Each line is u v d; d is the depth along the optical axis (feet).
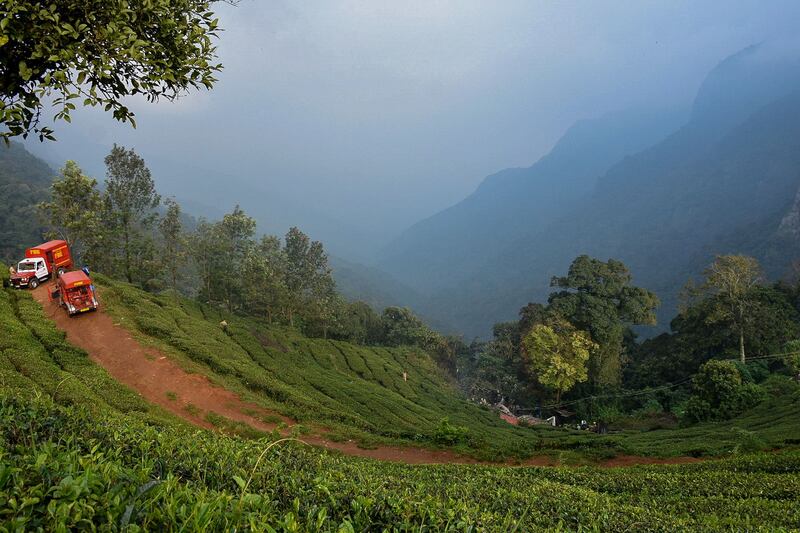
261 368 113.19
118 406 63.26
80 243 153.79
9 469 11.78
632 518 30.45
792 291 214.07
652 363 216.74
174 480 14.33
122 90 20.22
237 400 82.02
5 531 9.87
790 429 94.02
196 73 21.93
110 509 11.48
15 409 20.90
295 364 140.56
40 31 16.97
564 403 198.70
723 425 119.75
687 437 108.58
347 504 19.21
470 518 19.26
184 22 21.21
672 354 209.87
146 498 13.00
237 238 203.21
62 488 11.48
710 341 192.85
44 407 22.21
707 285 197.88
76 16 18.15
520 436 133.69
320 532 14.43
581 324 211.41
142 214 167.43
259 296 202.18
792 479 47.42
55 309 100.94
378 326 303.27
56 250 118.42
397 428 100.63
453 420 130.31
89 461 14.49
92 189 144.97
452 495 29.81
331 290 254.27
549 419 194.08
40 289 110.73
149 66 19.86
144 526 11.12
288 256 222.89
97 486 12.82
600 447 82.79
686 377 199.62
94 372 74.84
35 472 12.90
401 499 19.79
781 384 146.41
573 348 188.65
